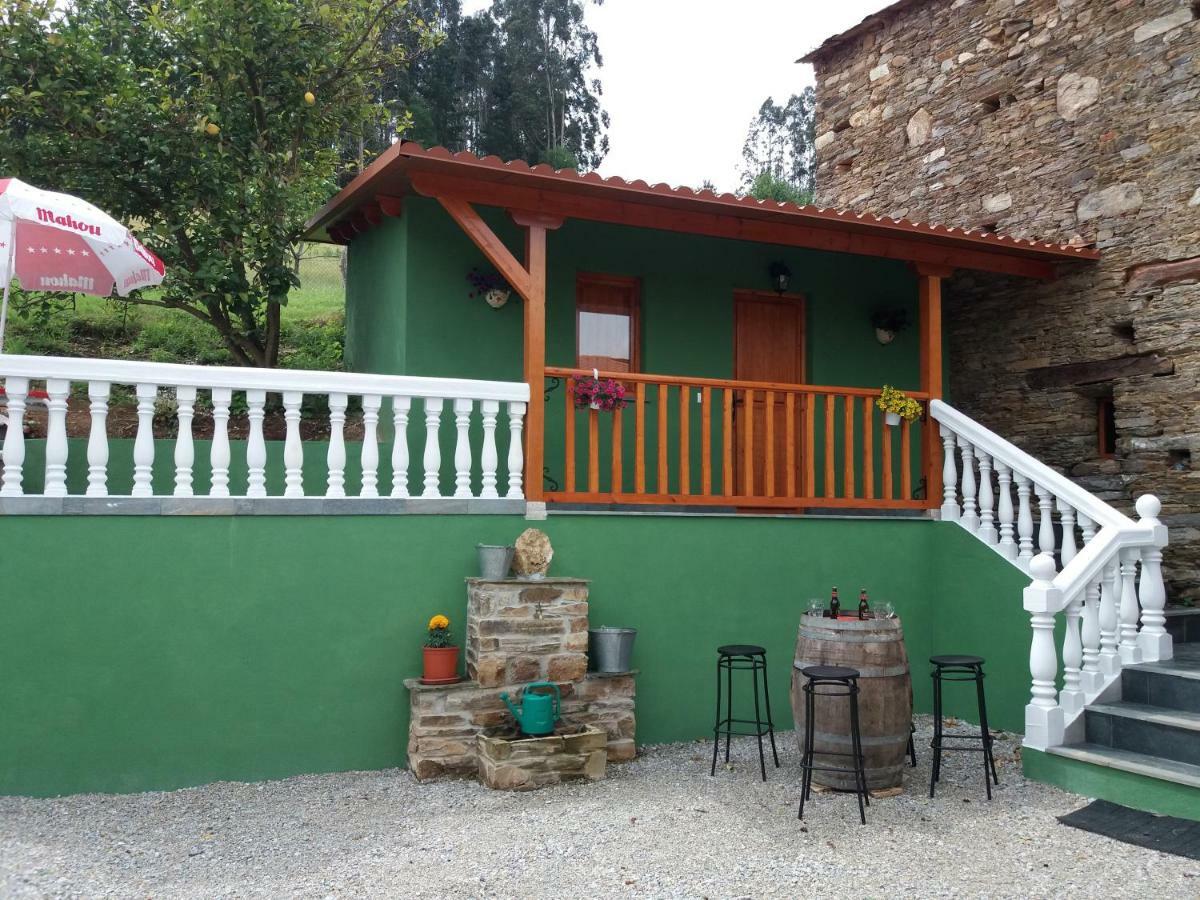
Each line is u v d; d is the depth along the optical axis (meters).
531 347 6.29
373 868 4.14
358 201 7.49
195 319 11.46
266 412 8.85
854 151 11.16
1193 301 7.62
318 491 7.02
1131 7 8.15
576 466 7.86
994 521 8.85
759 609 6.86
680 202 6.56
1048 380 8.80
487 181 6.18
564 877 4.05
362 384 5.76
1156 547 6.06
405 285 7.18
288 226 8.91
